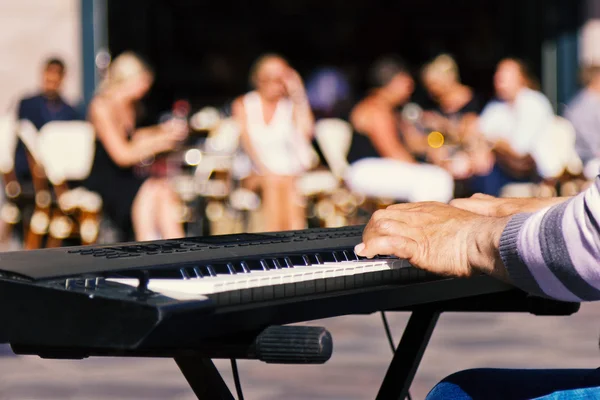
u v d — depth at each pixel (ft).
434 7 118.52
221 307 8.68
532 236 9.31
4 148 57.00
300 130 58.23
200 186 58.85
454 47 118.73
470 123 60.54
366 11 120.57
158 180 56.18
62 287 8.41
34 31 73.61
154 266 9.39
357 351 34.65
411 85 59.77
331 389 29.14
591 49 81.82
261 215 58.70
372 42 120.98
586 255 8.91
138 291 8.33
